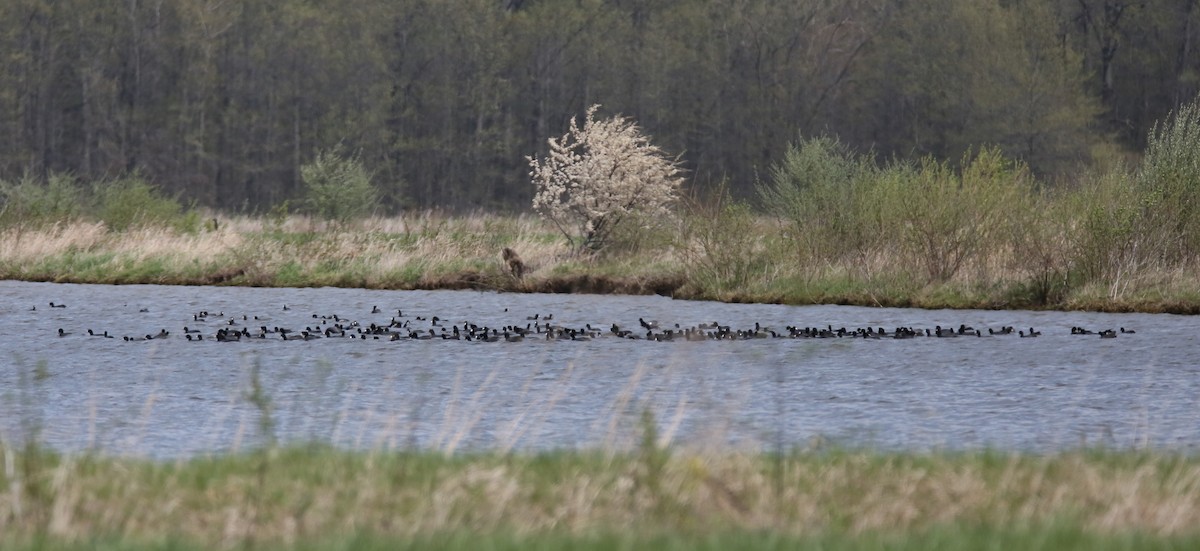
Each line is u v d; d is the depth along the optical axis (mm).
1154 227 29766
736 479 10734
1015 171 32219
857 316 27344
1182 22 91312
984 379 18719
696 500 10047
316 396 17312
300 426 14906
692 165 94812
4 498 9734
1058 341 22828
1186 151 30281
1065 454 12188
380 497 9977
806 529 9203
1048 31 89750
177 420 15344
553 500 9992
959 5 89562
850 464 11406
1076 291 28594
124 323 26438
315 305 30266
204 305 30188
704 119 95062
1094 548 8305
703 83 95625
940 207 31125
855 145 92125
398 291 34094
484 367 20141
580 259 36062
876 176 33500
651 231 36562
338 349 22266
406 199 94688
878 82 92938
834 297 30016
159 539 8766
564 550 8211
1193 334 23656
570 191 37188
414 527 9141
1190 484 10555
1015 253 30547
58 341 23484
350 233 41875
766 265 32125
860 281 30750
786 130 92562
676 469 10727
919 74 90000
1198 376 18906
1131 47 93000
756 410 16125
